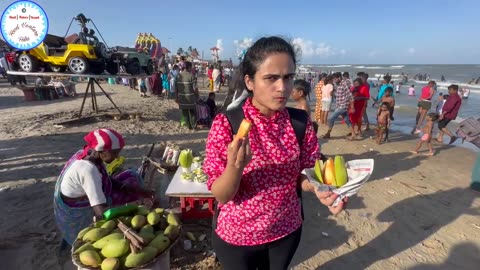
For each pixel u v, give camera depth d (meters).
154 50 24.77
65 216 2.78
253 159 1.38
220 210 1.58
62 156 5.97
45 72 8.29
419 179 5.42
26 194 4.31
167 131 8.43
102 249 2.09
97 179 2.69
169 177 3.99
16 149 6.36
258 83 1.30
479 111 15.53
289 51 1.27
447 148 7.63
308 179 1.44
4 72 21.98
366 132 9.38
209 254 3.09
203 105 8.99
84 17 8.55
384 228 3.79
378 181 5.29
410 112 14.49
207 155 1.42
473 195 4.77
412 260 3.22
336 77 10.52
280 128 1.43
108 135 2.75
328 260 3.19
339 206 1.38
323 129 9.66
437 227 3.84
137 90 18.62
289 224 1.58
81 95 15.76
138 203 3.36
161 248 2.20
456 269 3.10
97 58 8.56
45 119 9.23
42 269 2.86
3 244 3.17
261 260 1.68
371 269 3.07
